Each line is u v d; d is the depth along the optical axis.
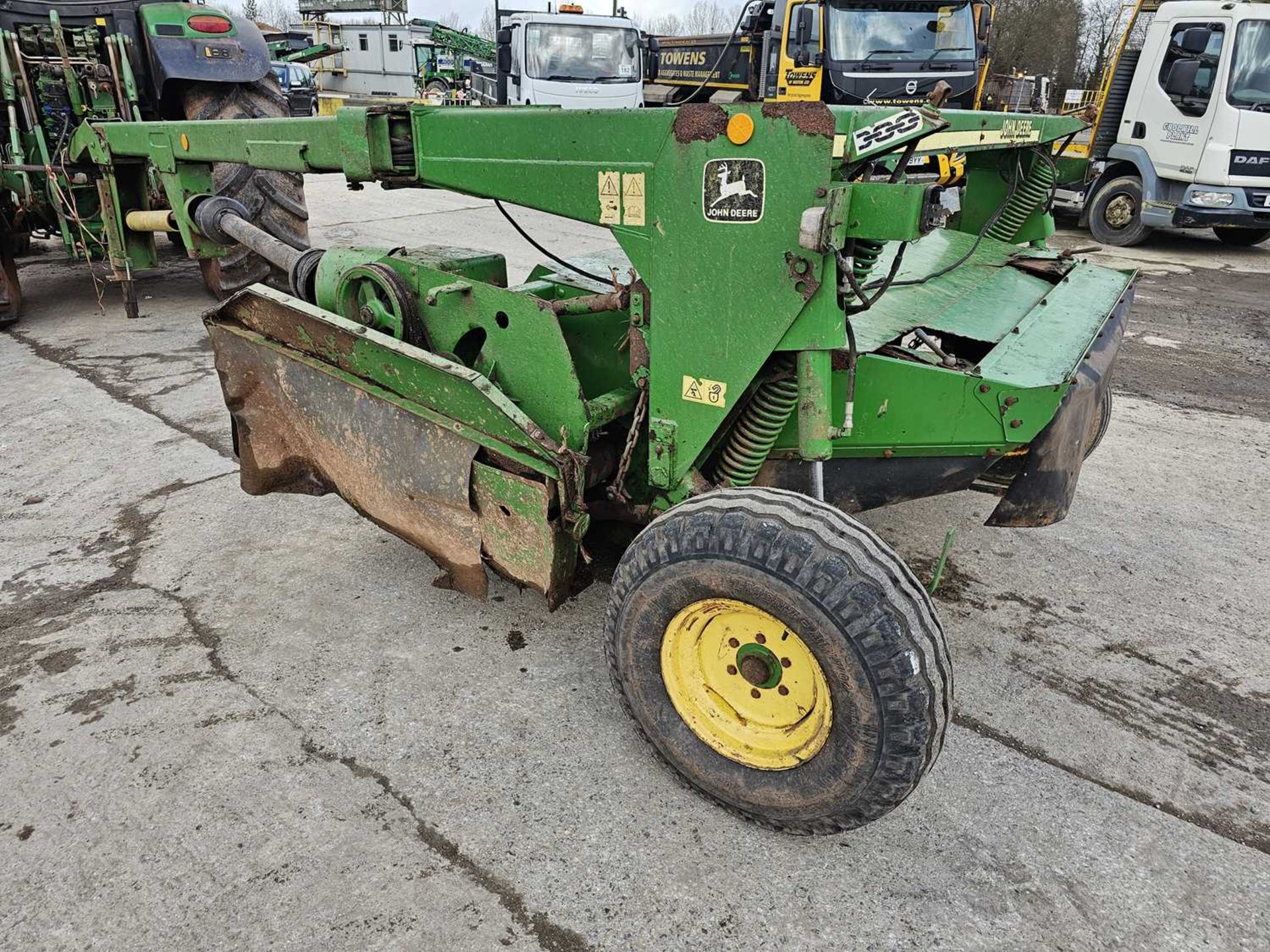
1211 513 3.74
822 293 1.88
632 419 2.59
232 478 3.77
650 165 1.96
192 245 3.88
